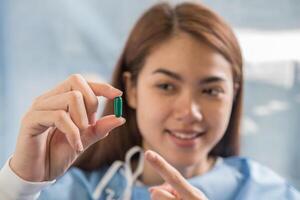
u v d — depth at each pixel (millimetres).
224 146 851
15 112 1067
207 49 711
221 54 721
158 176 791
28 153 547
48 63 1067
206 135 725
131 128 830
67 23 1065
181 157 725
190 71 705
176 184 520
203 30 714
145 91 735
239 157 840
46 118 511
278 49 1035
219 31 728
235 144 848
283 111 1038
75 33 1067
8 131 1068
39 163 558
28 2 1058
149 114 728
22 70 1065
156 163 521
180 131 711
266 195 772
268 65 1038
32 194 571
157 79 720
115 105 543
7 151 1068
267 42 1037
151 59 732
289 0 1030
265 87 1039
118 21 1066
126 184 782
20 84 1067
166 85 722
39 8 1060
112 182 792
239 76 783
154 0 1052
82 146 508
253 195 766
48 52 1067
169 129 722
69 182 782
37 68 1066
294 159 1042
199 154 731
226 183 776
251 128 1043
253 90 1041
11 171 560
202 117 711
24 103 1067
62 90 530
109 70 1072
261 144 1044
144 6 1057
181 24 724
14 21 1057
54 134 577
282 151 1043
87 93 519
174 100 714
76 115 504
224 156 860
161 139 731
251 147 1044
